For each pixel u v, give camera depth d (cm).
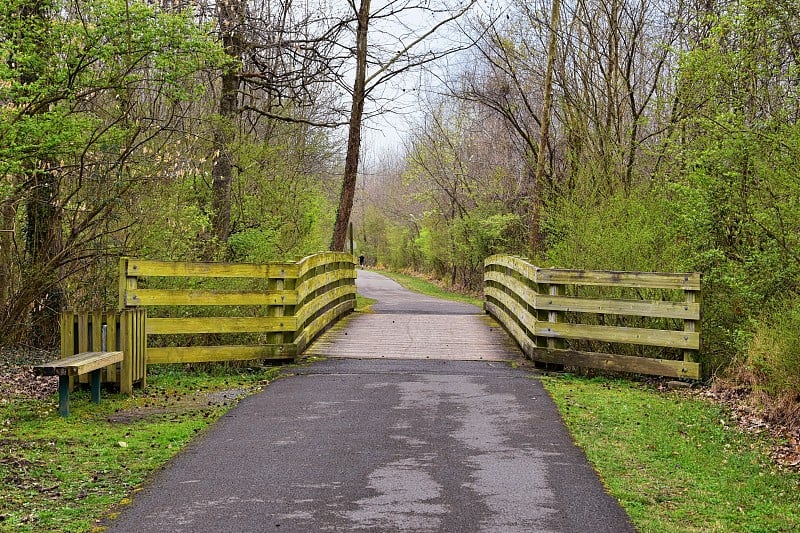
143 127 1224
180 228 1274
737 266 952
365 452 653
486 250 3092
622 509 521
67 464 615
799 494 586
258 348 1079
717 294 1018
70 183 1212
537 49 2114
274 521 489
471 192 3188
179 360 1027
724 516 522
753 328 921
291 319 1105
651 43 1827
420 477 584
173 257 1266
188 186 1464
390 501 528
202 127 1636
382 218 6494
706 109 1093
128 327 885
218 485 562
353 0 1883
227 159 1625
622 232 1141
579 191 1467
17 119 984
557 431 735
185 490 551
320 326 1360
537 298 1068
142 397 881
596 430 745
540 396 896
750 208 930
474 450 663
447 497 538
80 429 728
